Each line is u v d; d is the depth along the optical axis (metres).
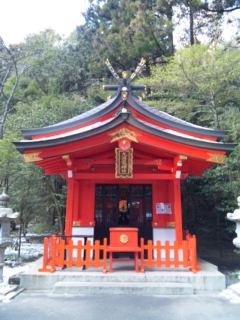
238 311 4.54
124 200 8.19
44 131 7.57
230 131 10.10
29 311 4.49
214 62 10.62
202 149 6.64
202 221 12.38
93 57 22.23
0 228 5.81
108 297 5.21
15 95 24.16
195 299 5.15
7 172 9.68
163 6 17.53
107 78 20.97
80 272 5.96
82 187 8.06
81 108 14.97
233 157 9.12
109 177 7.18
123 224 8.06
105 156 7.64
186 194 12.61
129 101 7.75
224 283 5.74
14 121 14.05
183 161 7.31
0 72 25.52
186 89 12.05
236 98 11.45
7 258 9.30
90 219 7.86
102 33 19.75
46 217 14.29
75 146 6.60
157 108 12.61
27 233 15.83
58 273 5.86
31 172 9.95
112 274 5.81
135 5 18.11
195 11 16.72
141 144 6.89
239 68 10.38
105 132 6.63
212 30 17.12
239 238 5.66
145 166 8.05
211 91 10.84
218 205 11.03
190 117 13.31
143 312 4.47
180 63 10.99
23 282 5.77
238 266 9.28
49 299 5.09
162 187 8.09
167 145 6.73
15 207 10.27
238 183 8.79
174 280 5.75
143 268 5.94
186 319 4.19
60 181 11.45
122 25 18.64
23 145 6.33
